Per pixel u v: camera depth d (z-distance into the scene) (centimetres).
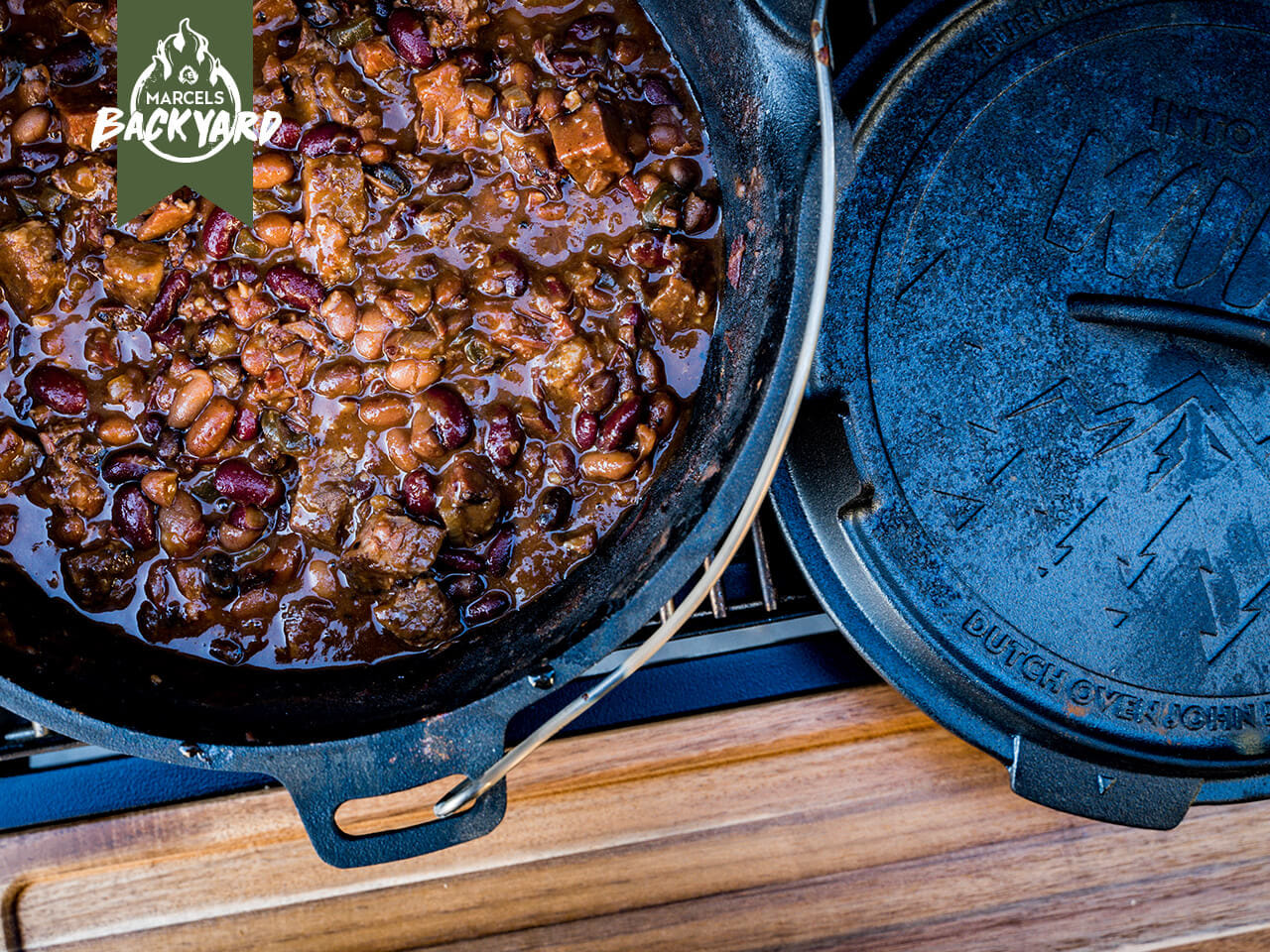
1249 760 50
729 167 49
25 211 48
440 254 49
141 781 53
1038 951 54
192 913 53
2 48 48
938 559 49
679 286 49
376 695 48
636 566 47
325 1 49
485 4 49
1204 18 51
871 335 49
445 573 49
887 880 54
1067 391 50
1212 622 50
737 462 44
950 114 50
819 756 54
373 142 49
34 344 48
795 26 45
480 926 54
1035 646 50
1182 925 54
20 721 54
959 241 50
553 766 54
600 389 49
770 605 54
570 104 49
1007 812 54
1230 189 50
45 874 53
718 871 54
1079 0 50
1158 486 50
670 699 54
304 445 49
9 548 48
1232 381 50
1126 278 50
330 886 53
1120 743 50
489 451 49
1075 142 50
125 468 49
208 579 49
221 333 49
